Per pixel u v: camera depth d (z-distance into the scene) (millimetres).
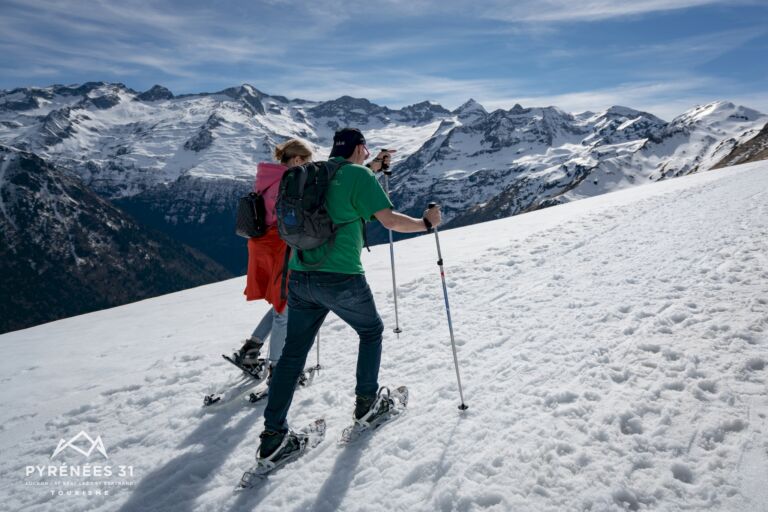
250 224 4047
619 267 7359
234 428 3842
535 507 2543
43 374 5848
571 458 2875
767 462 2674
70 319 10430
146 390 4832
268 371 4500
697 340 4285
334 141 3393
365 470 3061
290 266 3248
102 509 3037
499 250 10094
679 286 5918
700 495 2512
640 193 19547
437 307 6516
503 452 3016
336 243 3078
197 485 3156
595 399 3514
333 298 3104
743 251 7148
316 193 2971
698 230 9312
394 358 4855
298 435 3334
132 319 9039
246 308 8711
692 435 2979
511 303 6250
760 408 3174
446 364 4527
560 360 4254
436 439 3270
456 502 2652
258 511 2830
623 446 2939
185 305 9992
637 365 3967
